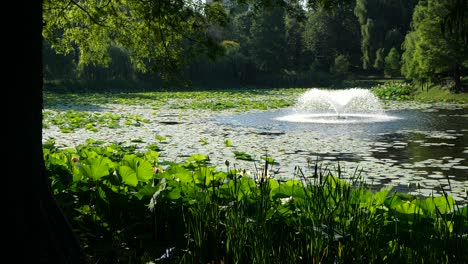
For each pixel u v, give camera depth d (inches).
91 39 353.4
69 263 120.9
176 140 553.3
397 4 2444.6
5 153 112.6
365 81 2425.0
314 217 138.1
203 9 299.7
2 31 110.5
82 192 193.5
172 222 171.9
